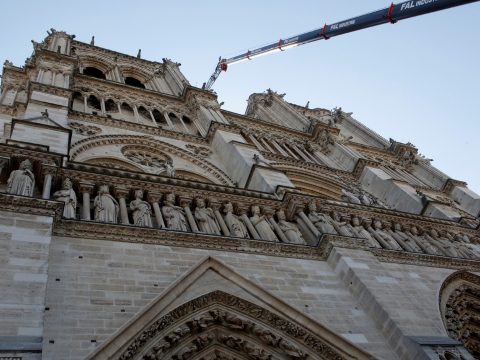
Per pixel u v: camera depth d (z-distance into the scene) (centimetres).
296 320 1573
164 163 3009
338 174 3962
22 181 1703
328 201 2467
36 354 1042
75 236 1584
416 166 4772
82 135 2897
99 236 1620
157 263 1605
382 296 1791
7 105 3017
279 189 2441
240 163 2961
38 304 1197
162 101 4072
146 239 1688
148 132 3266
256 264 1800
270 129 4438
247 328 1545
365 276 1867
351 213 2516
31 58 4003
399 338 1633
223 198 2211
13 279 1250
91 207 1894
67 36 4600
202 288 1568
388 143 5222
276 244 1931
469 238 2919
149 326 1352
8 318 1135
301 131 4681
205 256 1684
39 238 1422
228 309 1573
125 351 1254
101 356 1206
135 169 2834
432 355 1524
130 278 1502
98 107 3603
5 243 1362
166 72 5144
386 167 4609
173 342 1392
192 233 1778
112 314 1356
